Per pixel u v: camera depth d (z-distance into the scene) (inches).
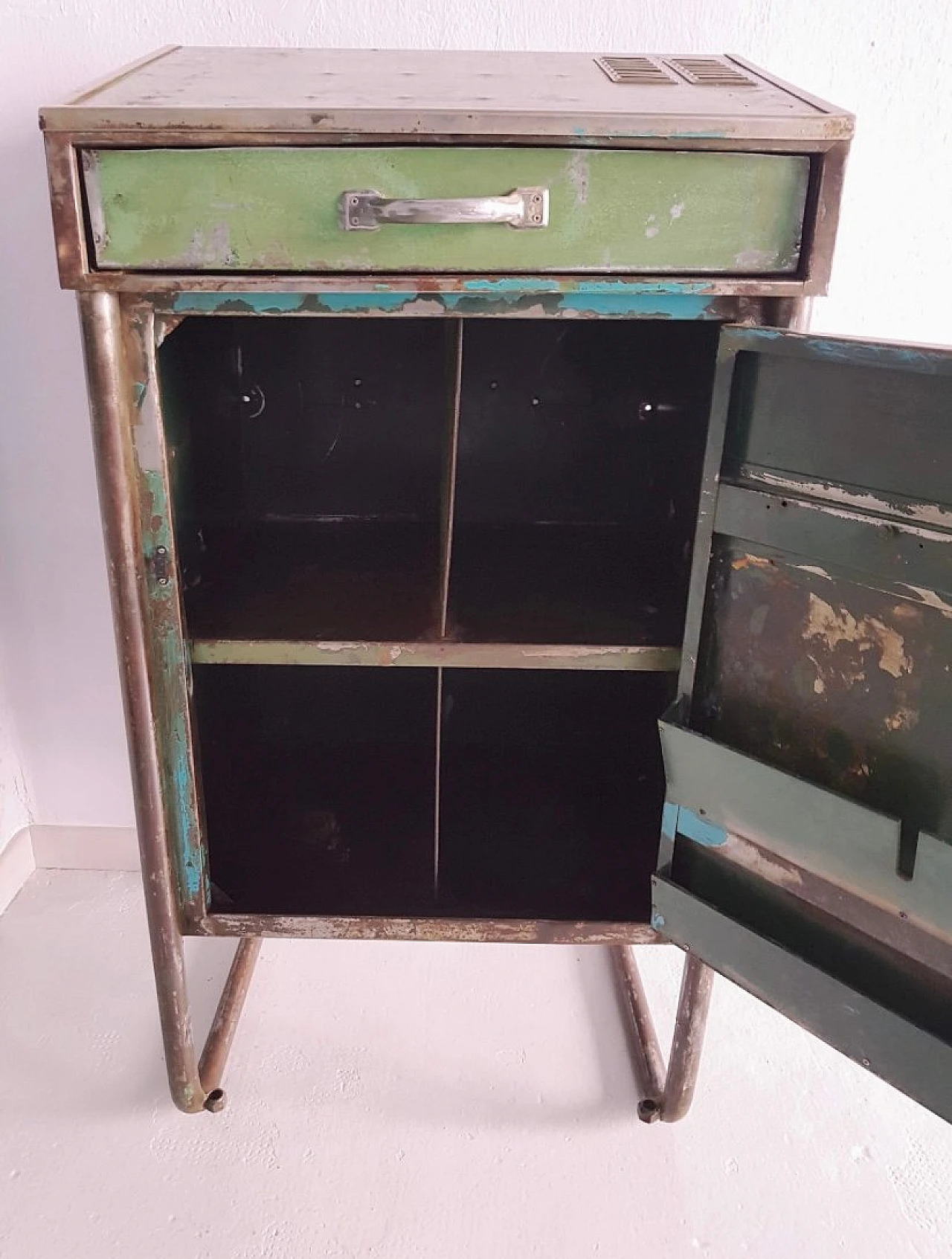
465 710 58.7
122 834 63.2
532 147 31.9
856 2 46.8
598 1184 45.2
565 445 52.6
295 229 32.7
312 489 53.4
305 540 51.1
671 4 47.4
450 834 50.1
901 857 33.3
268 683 57.6
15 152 48.7
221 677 49.1
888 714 32.9
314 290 33.5
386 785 54.3
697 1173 45.8
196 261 33.0
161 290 33.4
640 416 51.7
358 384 51.3
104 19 47.2
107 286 33.1
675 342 47.0
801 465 33.2
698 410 44.2
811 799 34.8
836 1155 46.9
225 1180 44.9
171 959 43.6
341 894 45.6
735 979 39.8
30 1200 43.9
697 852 40.5
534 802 53.0
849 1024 35.9
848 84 48.3
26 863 62.8
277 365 50.8
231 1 47.2
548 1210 44.1
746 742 37.9
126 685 38.7
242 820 50.7
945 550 29.9
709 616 37.8
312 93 33.9
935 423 29.5
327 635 40.9
